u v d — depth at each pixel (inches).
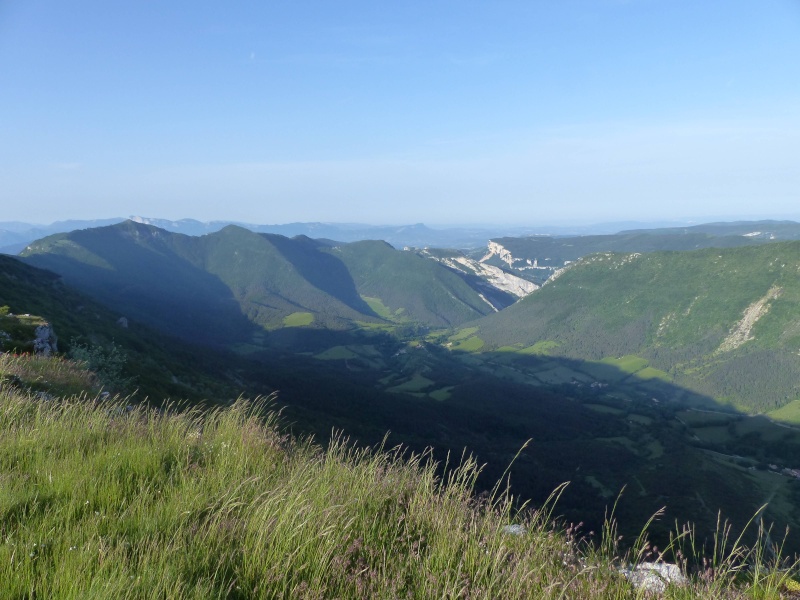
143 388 1185.4
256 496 188.7
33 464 209.3
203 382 3152.1
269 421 305.3
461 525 183.2
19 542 144.9
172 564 141.7
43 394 396.8
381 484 217.3
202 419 313.0
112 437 255.0
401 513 196.2
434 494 212.1
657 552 169.0
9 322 897.5
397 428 5027.1
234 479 207.5
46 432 248.4
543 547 177.6
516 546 178.9
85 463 209.0
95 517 164.6
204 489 198.2
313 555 154.9
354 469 234.1
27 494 177.6
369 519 188.2
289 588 142.7
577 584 158.6
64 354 877.8
